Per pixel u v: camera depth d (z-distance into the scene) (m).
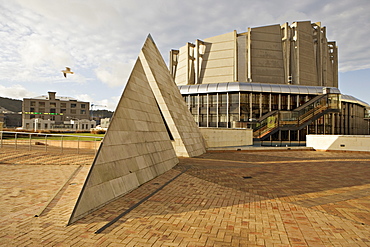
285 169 10.89
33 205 5.36
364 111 43.56
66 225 4.22
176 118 15.16
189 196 6.21
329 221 4.64
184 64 45.62
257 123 29.19
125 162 6.84
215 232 4.06
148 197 6.01
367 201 5.99
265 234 4.02
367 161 14.00
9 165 10.76
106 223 4.33
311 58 42.22
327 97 29.12
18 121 88.38
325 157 16.12
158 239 3.74
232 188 7.18
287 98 33.12
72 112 80.19
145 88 10.09
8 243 3.51
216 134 21.53
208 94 33.91
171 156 11.07
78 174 8.89
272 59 41.84
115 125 6.80
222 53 43.22
